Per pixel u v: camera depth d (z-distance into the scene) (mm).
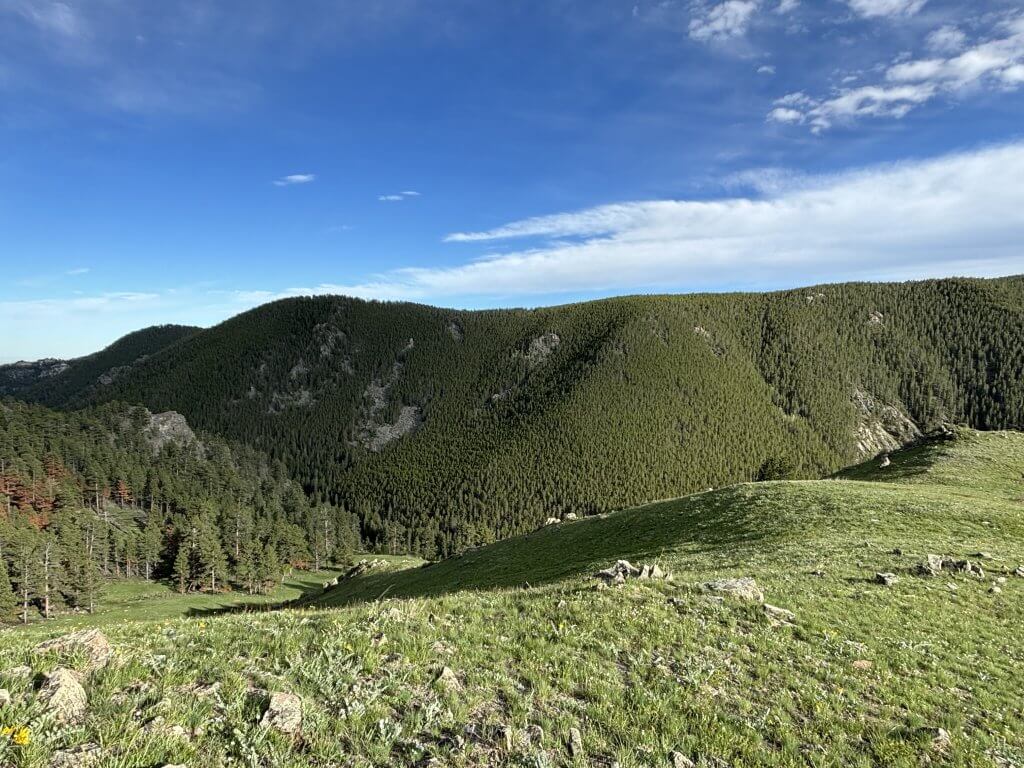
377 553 186250
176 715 7742
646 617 15328
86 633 10125
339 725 8336
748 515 41562
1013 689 13922
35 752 6355
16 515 110125
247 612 16016
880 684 13164
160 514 141000
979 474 57844
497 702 10070
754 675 12812
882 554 27953
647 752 9109
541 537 60594
